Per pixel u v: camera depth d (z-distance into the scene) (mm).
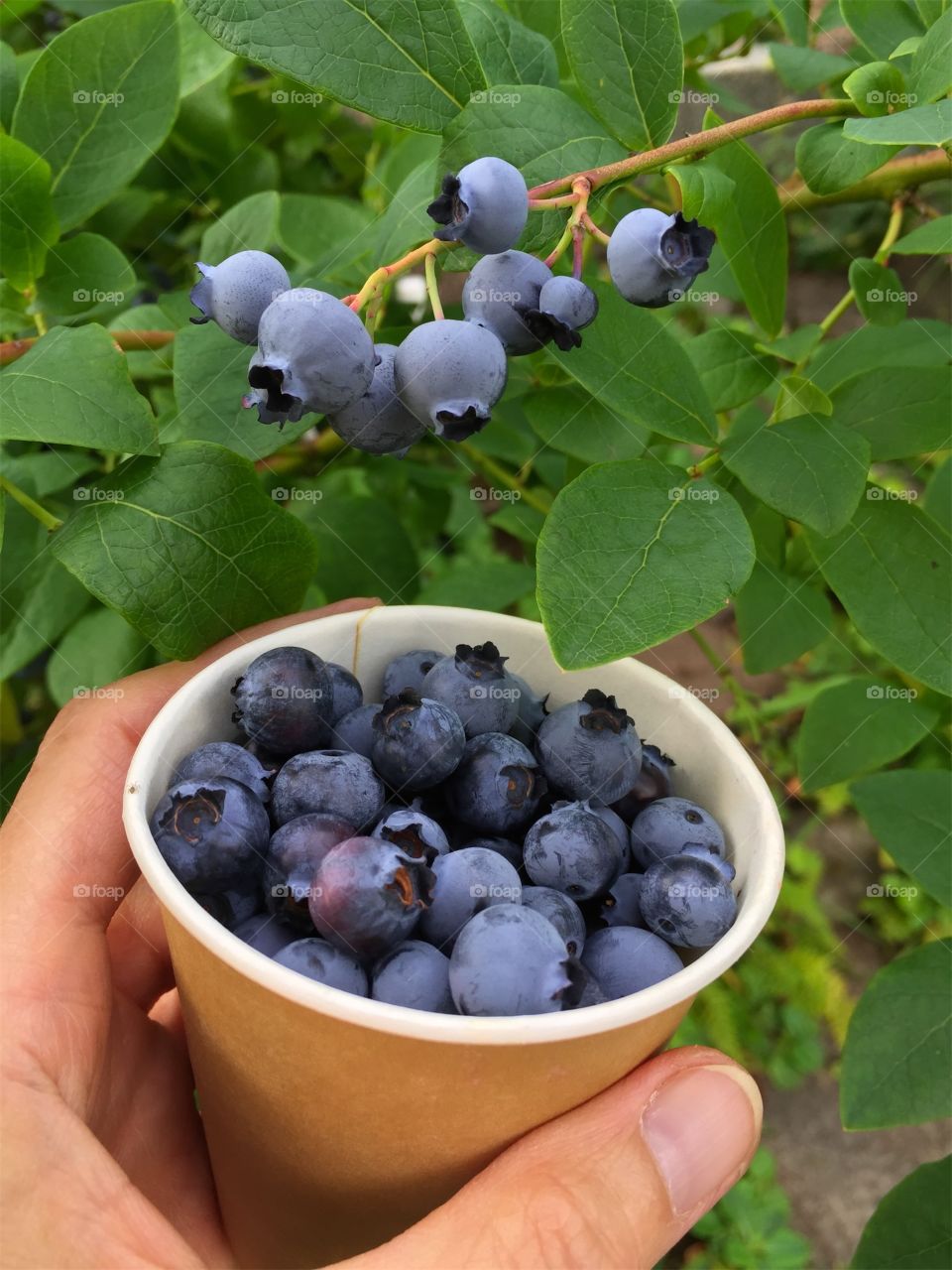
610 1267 135
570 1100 135
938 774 214
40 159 186
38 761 179
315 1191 149
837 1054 401
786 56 218
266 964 112
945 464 227
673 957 131
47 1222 138
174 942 132
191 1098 196
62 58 191
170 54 195
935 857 208
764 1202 364
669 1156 140
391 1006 110
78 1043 159
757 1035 396
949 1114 192
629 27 164
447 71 161
